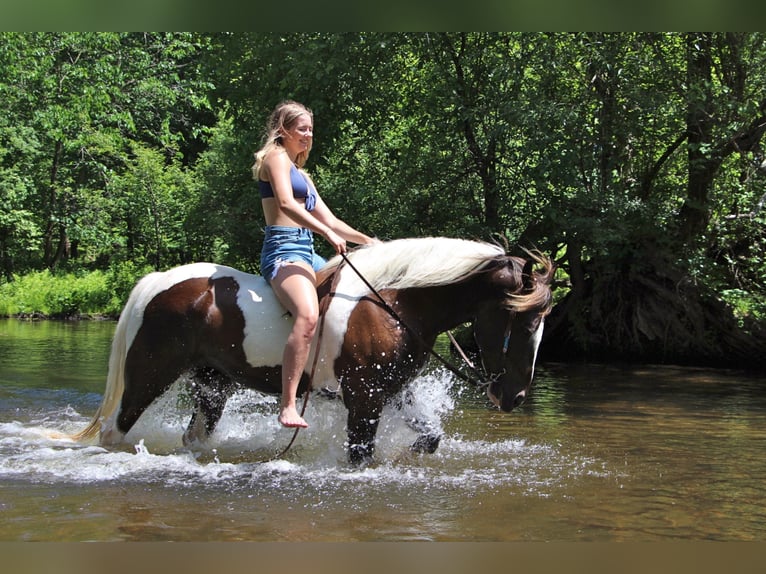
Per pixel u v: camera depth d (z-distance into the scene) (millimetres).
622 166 13211
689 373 11656
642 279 13430
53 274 27109
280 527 3939
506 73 12328
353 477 4867
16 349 13461
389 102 14430
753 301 12562
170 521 3990
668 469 5348
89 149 27031
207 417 5582
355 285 4953
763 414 7785
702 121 11898
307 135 4957
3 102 19406
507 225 13594
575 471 5238
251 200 15133
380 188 14359
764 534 4008
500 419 7301
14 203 26422
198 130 23547
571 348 14328
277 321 4934
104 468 4945
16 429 6223
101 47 18250
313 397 5070
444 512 4242
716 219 13055
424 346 5000
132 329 5258
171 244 27516
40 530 3824
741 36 11789
